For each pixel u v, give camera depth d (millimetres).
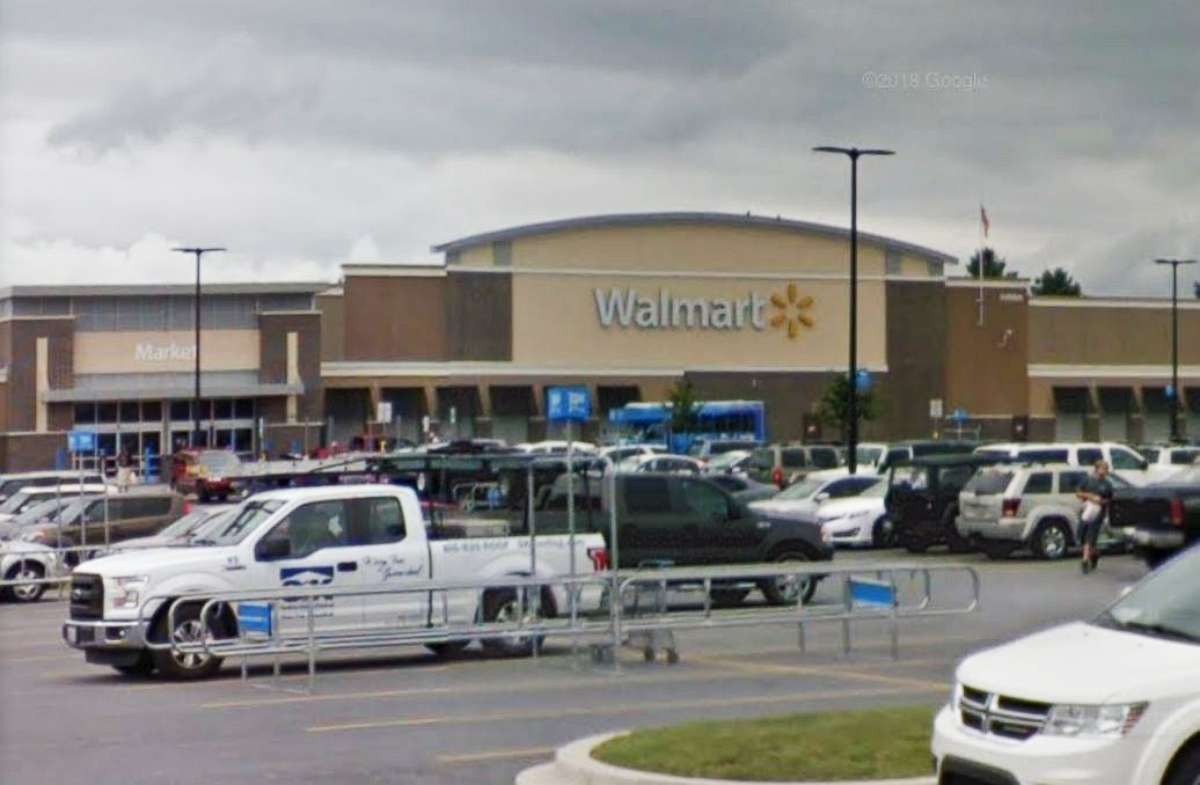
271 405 84750
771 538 29078
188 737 16234
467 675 20766
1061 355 98688
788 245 94000
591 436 90250
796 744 13242
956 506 39312
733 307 93188
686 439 80938
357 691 19484
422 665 21969
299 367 84812
